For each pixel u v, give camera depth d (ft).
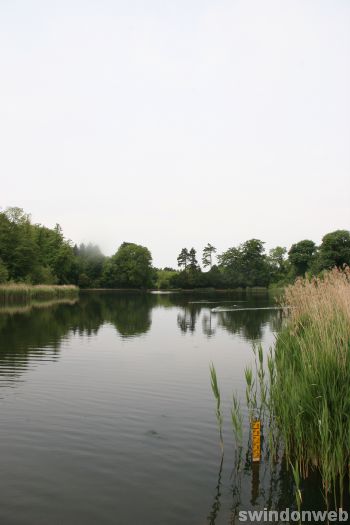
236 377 41.86
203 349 58.75
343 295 28.68
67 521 17.15
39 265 242.58
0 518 17.25
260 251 392.27
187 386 38.11
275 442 24.67
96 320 97.81
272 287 359.66
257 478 21.08
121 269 396.16
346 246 198.90
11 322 88.43
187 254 472.85
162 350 57.41
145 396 34.76
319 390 22.06
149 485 20.11
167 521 17.34
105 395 34.86
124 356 52.44
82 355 52.75
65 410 30.86
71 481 20.33
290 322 33.88
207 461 22.76
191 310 138.72
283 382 25.48
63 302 172.04
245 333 77.25
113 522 17.19
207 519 17.62
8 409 30.96
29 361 48.67
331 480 20.95
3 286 169.89
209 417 29.68
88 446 24.38
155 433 26.50
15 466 21.76
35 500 18.62
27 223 264.11
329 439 20.44
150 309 142.51
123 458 22.88
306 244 250.57
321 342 24.26
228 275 387.34
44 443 24.72
